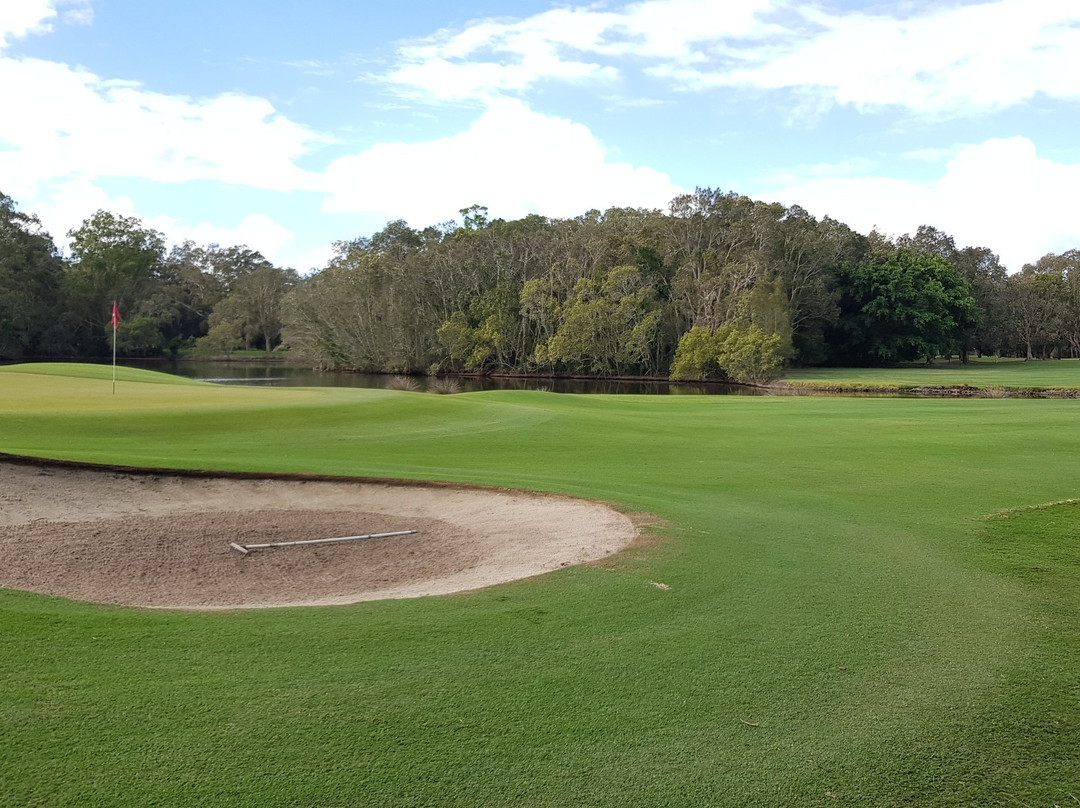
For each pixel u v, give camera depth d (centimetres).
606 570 835
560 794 410
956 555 924
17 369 3950
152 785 403
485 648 601
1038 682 564
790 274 8106
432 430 2102
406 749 447
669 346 7750
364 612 684
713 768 440
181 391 2811
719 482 1473
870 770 444
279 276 10938
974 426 2378
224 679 529
